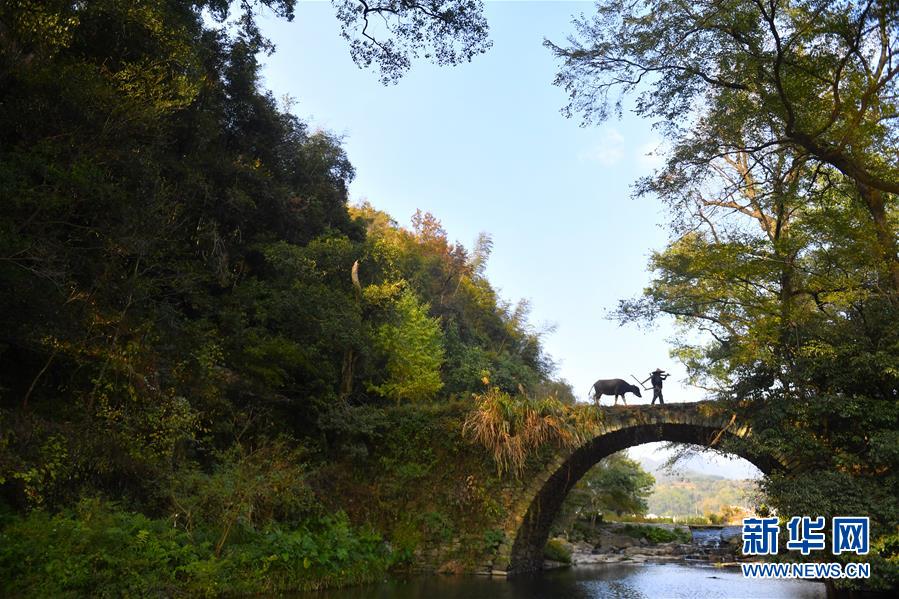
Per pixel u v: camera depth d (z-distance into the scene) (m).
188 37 15.74
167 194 13.99
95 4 12.57
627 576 19.56
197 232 18.30
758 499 14.55
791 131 11.55
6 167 9.40
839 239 13.70
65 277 10.61
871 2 10.35
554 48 12.46
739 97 12.30
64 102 10.71
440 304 33.34
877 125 11.38
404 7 12.16
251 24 20.28
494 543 17.55
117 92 11.91
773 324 15.31
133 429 11.29
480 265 40.31
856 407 13.70
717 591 15.98
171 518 10.78
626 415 18.00
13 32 10.54
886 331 13.98
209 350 15.03
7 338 10.19
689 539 35.41
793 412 14.91
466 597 12.64
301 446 16.27
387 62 12.91
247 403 16.53
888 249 13.35
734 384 16.64
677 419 17.47
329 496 17.20
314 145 25.92
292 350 16.81
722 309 16.52
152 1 13.77
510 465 18.06
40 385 11.83
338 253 20.50
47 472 9.64
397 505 18.17
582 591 15.01
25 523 8.36
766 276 15.28
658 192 13.73
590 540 32.34
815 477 13.79
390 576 16.02
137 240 11.74
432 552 17.66
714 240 16.02
